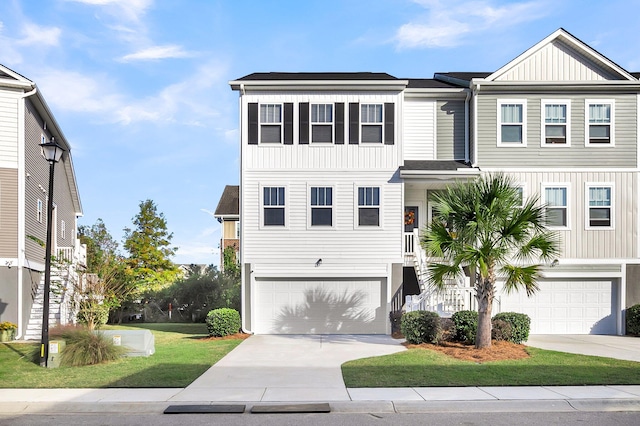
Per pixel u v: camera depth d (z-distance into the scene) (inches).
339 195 799.7
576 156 812.0
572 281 810.8
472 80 810.8
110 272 852.6
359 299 800.3
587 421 330.0
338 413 350.0
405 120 853.8
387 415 344.5
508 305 804.6
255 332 794.2
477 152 810.8
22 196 759.1
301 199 800.3
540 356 550.6
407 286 853.2
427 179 800.9
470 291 744.3
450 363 510.9
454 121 853.2
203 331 902.4
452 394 385.4
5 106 756.6
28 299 792.3
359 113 802.8
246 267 797.2
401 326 669.3
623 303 801.6
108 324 1118.4
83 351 506.6
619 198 809.5
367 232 796.0
